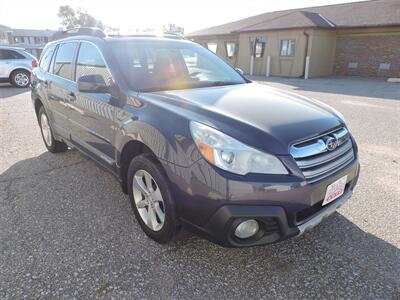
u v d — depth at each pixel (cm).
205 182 206
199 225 218
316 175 220
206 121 220
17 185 374
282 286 222
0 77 1246
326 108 283
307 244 266
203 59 372
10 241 267
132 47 327
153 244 264
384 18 1716
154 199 253
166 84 306
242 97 277
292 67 1870
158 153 233
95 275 229
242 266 241
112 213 313
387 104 909
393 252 256
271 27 1911
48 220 300
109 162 311
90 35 357
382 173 409
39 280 223
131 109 266
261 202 202
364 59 1820
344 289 219
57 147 473
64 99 379
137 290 216
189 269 237
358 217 306
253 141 206
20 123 677
